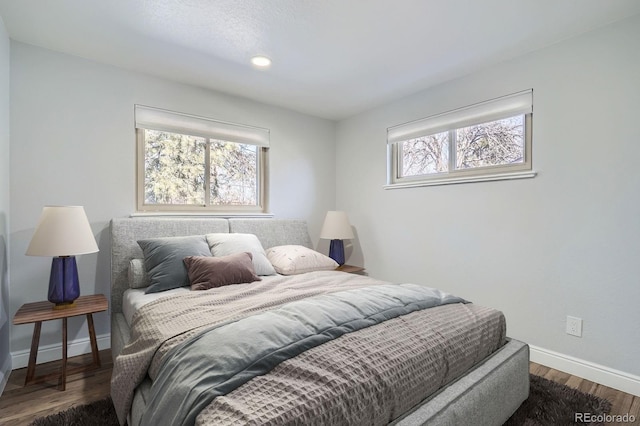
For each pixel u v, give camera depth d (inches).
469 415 49.2
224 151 130.5
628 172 78.5
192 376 40.4
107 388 78.8
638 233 77.2
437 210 120.4
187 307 66.1
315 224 155.6
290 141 146.8
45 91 93.6
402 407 44.1
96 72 101.1
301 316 53.9
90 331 87.8
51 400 73.7
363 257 149.1
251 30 84.3
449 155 119.5
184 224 111.2
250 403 34.9
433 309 65.2
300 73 109.5
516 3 73.0
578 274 86.5
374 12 76.6
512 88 99.3
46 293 94.3
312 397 36.2
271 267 107.7
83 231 83.9
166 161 116.8
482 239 106.9
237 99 130.5
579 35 85.9
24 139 90.8
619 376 79.4
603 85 82.1
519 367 64.0
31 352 80.7
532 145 95.1
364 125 149.2
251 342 45.1
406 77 112.9
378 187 142.9
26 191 91.3
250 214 134.3
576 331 86.7
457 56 98.1
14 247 89.6
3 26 81.4
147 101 109.9
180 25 82.1
